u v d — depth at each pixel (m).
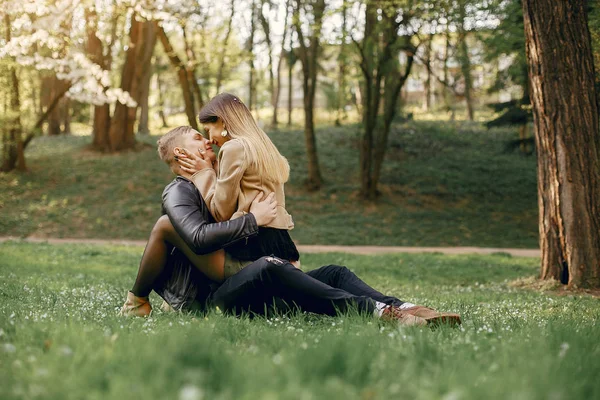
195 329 3.03
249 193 4.15
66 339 2.68
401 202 29.62
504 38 17.58
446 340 3.11
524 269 15.30
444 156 35.97
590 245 10.30
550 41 10.30
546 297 8.42
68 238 25.03
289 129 44.53
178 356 2.27
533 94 10.71
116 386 1.80
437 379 2.09
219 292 4.16
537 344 2.83
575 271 10.34
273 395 1.68
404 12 23.97
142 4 16.09
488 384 1.98
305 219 27.41
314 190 30.23
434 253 19.56
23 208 27.52
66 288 7.00
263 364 2.17
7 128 28.95
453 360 2.44
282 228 4.27
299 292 4.01
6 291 6.20
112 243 21.80
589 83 10.36
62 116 49.75
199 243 3.95
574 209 10.38
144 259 4.33
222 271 4.17
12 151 30.78
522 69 20.80
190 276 4.34
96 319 4.04
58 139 39.72
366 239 25.31
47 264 12.12
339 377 2.16
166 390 1.82
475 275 13.98
